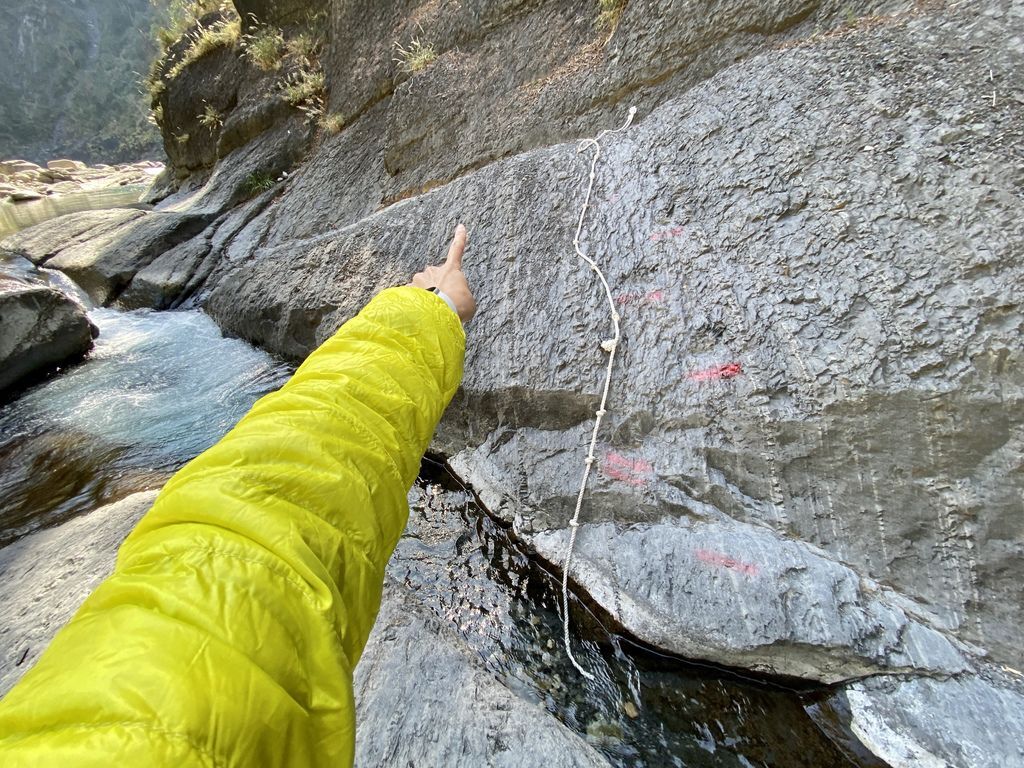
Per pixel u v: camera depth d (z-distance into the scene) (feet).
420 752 4.41
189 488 1.98
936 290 4.76
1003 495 4.40
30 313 12.77
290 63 23.00
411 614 5.62
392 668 5.06
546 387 6.79
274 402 2.48
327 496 2.18
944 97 5.42
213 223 20.51
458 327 3.64
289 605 1.79
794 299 5.47
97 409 11.30
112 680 1.42
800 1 8.07
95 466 9.34
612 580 5.71
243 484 2.01
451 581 6.41
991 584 4.47
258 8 24.21
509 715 4.63
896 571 4.81
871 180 5.43
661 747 4.70
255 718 1.55
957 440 4.53
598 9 11.60
